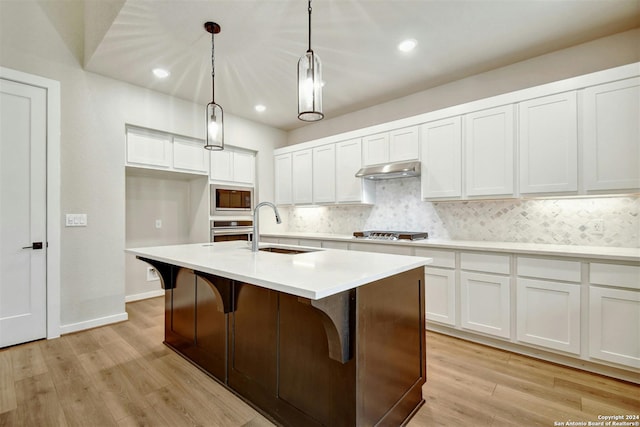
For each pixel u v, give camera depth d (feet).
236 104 13.24
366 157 12.23
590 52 8.48
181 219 14.75
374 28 7.86
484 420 5.48
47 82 9.14
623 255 6.51
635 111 6.95
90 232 9.97
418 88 11.54
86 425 5.36
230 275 4.79
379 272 4.75
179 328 8.07
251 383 6.01
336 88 11.49
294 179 15.30
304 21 7.55
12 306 8.53
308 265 5.38
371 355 4.75
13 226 8.57
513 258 7.97
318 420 4.95
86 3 9.58
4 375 6.97
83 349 8.33
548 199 9.03
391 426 5.14
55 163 9.25
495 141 8.98
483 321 8.47
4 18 8.51
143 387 6.53
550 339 7.43
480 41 8.48
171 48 8.74
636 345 6.41
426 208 11.71
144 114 11.38
